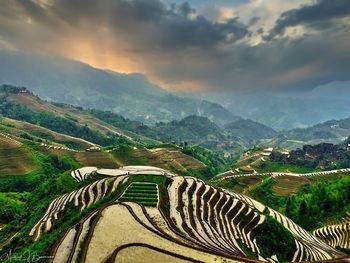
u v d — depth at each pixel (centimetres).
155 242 6575
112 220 7662
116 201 9131
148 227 7319
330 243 13300
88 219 7806
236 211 10631
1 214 13900
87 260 5872
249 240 9069
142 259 5894
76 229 7362
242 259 6034
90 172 15762
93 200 10781
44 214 11375
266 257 8288
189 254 6128
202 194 11131
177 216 8794
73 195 11956
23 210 14375
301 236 12250
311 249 10662
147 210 8550
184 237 6975
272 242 9675
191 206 9862
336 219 15838
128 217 7881
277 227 10350
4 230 12144
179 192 10831
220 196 11381
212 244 7175
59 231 7881
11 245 9519
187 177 13162
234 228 9488
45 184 15425
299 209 17125
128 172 14650
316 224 16100
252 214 10575
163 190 10569
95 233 6931
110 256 5988
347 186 17375
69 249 6462
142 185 10925
